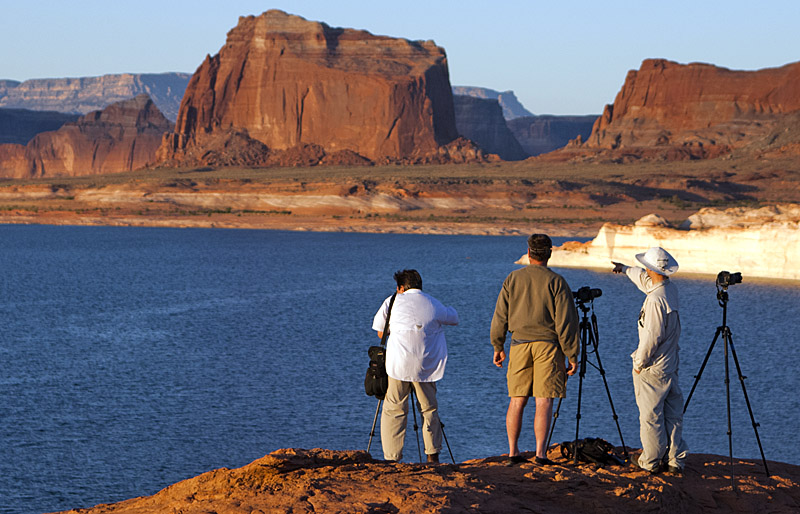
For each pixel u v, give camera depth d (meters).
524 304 8.27
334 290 96.19
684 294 72.56
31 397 37.78
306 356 49.78
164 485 25.11
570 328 8.12
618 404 34.59
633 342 54.03
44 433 31.09
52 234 196.75
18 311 75.50
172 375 43.22
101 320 68.81
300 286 100.88
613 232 92.31
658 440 8.23
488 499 6.75
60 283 103.25
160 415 33.94
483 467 8.08
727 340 8.78
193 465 27.09
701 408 33.53
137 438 30.27
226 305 80.69
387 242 171.25
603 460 8.51
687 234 82.81
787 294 72.19
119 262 133.00
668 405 8.45
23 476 25.95
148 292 93.50
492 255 141.25
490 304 79.38
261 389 39.25
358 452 7.88
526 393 8.37
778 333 56.22
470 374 41.94
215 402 36.44
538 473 7.65
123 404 36.16
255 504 6.43
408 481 7.04
